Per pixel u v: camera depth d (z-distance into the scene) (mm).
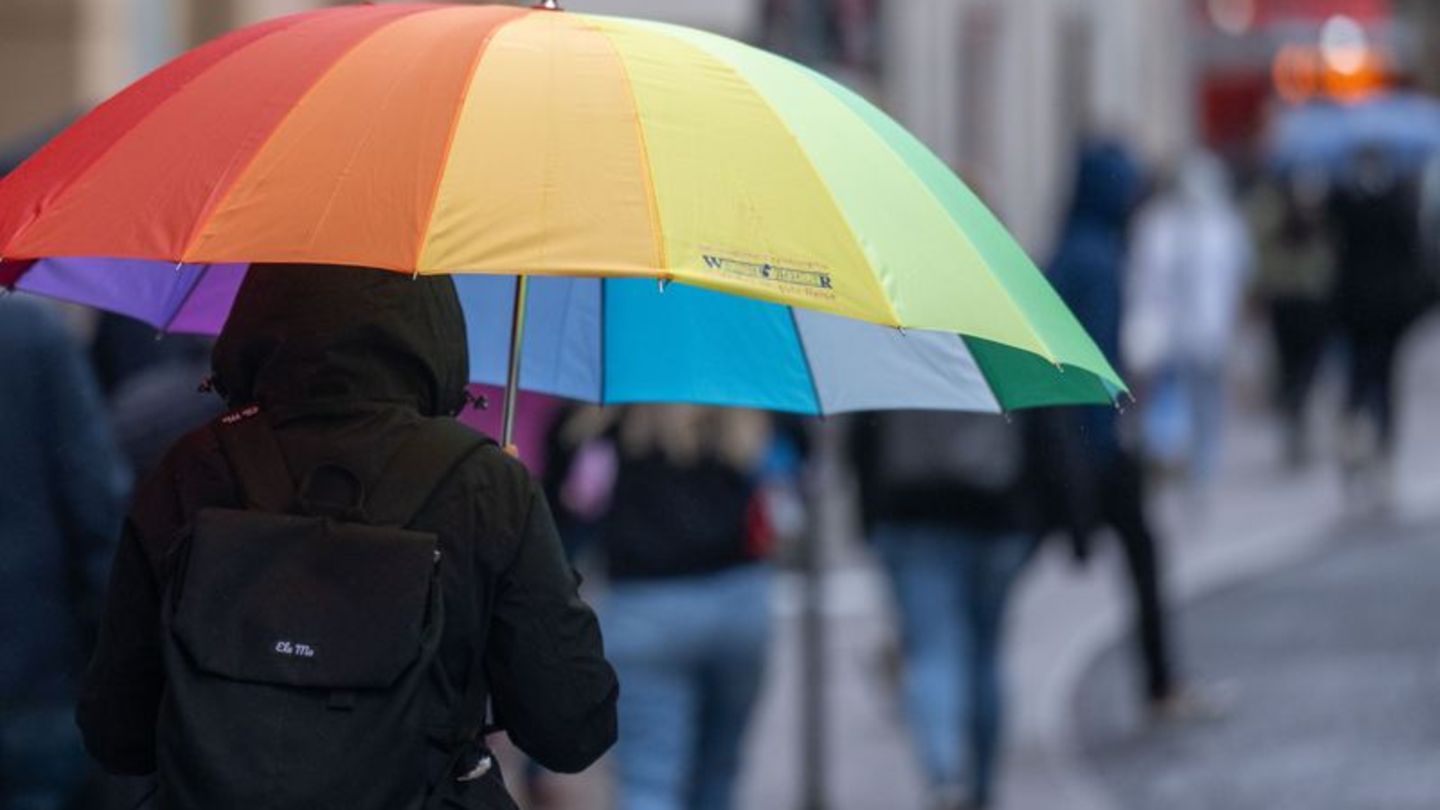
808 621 20047
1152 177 38875
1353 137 48000
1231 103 72812
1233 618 30312
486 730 8883
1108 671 26969
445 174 7934
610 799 21109
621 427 15969
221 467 8703
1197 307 38344
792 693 25812
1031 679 26484
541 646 8664
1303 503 40906
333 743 8250
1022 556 19344
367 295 8727
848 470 19547
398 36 8586
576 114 8211
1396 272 39625
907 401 10531
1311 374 45281
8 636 12602
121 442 13977
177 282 10359
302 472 8617
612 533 15992
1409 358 68188
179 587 8500
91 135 8547
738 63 8789
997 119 57531
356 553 8414
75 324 16719
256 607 8352
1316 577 33312
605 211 7910
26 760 12641
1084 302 21500
